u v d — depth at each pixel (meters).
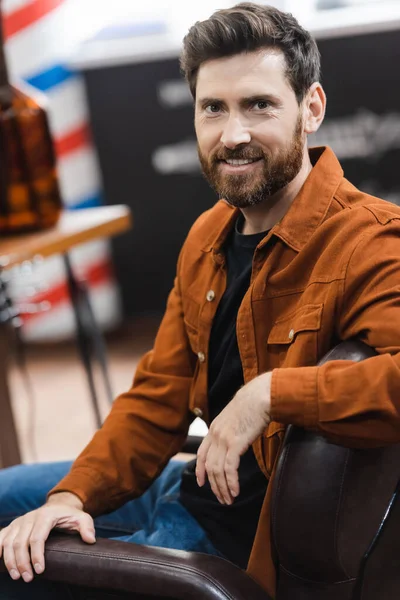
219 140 1.67
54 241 2.74
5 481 2.16
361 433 1.40
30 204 2.86
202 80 1.66
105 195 5.31
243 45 1.61
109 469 1.86
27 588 1.74
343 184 1.72
